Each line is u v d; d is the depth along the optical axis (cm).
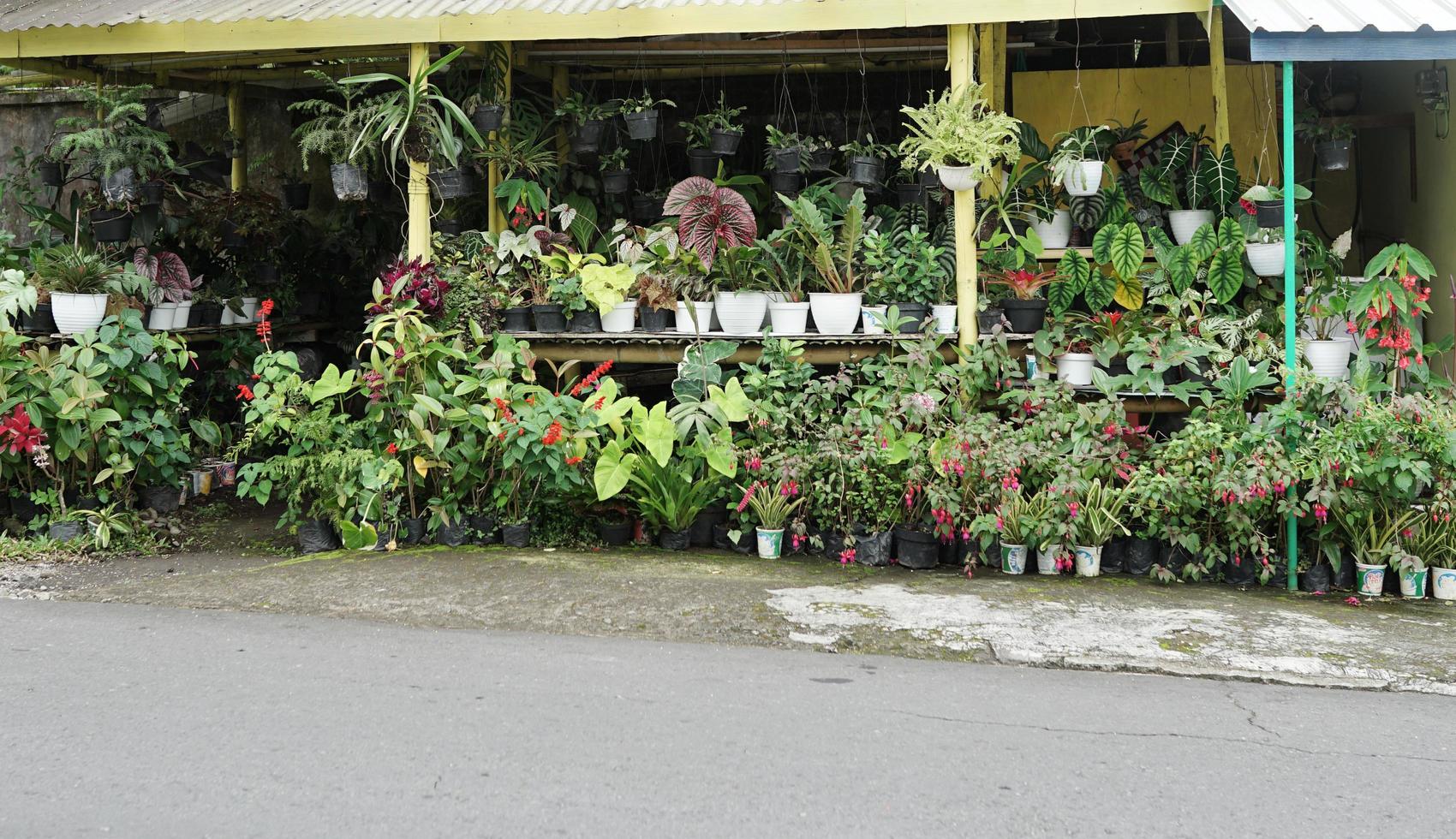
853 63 859
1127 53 852
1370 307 578
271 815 316
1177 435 579
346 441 634
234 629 484
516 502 631
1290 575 559
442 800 326
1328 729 388
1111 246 641
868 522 601
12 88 953
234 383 815
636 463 609
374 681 421
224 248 848
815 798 330
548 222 769
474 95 750
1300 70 815
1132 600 529
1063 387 600
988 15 594
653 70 894
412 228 679
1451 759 363
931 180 752
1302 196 635
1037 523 563
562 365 718
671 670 438
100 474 633
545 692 412
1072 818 320
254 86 984
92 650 455
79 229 760
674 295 681
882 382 631
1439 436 535
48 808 319
